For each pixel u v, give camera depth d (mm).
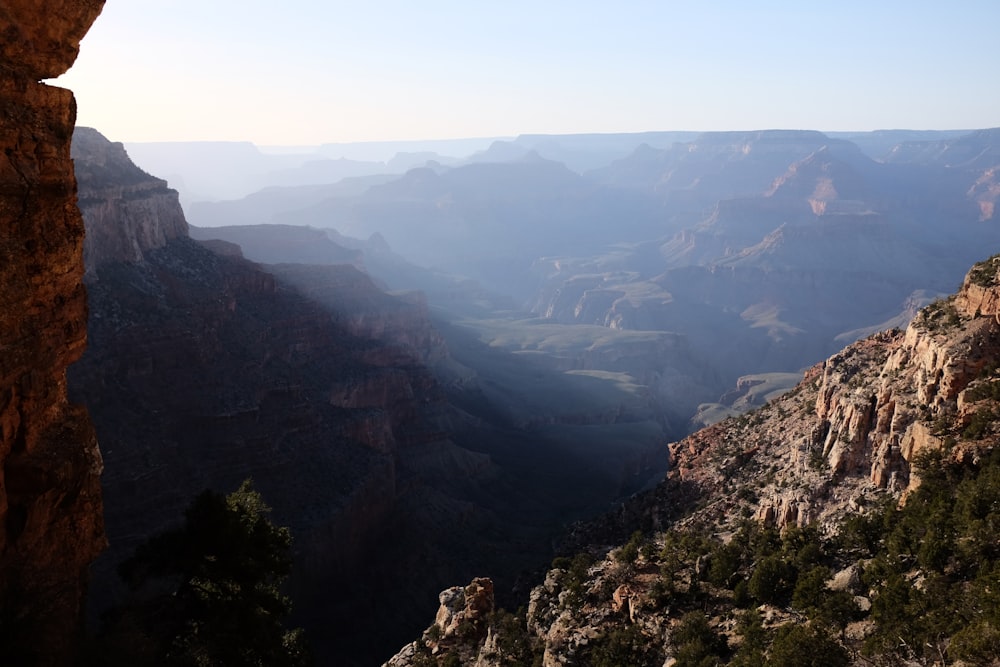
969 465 47500
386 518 137875
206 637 35219
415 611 117562
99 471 30656
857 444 59156
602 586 60750
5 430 26719
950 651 33094
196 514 38594
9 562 27000
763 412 86562
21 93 26750
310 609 109688
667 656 49375
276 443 126938
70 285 29375
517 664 56000
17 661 26156
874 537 49500
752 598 51000
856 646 39750
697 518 70500
